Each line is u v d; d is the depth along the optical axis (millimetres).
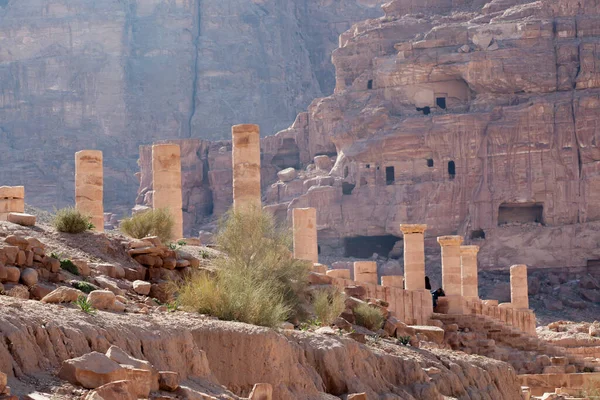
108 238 32031
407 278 54344
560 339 65688
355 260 126688
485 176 123000
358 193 129375
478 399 32094
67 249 30344
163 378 18406
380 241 131500
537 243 120125
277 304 29094
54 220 32656
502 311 63406
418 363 29984
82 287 26281
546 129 121875
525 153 122062
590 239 119000
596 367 52344
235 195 50719
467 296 64812
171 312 25125
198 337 22281
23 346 17203
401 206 125188
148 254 31594
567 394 46781
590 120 121375
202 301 25859
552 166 121375
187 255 33312
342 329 32250
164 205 49594
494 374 35250
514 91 127000
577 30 128250
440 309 54219
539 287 117375
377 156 128500
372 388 26500
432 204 123875
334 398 24141
